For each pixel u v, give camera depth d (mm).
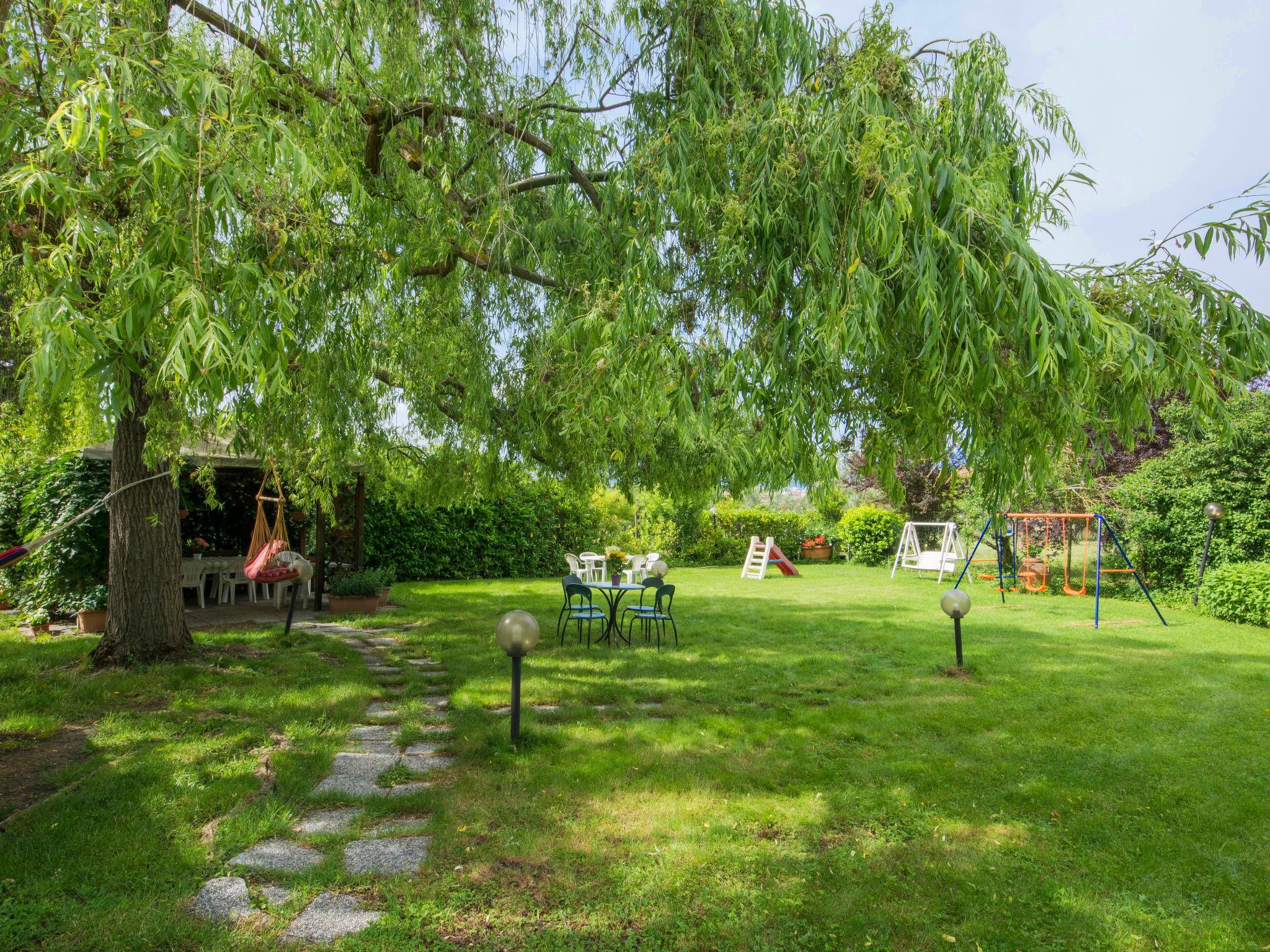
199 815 3393
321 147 3352
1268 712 5445
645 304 2994
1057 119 3564
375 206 4125
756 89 3686
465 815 3498
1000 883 2994
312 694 5582
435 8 4285
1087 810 3699
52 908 2590
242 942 2443
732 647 7957
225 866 2951
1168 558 11719
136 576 6207
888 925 2682
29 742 4387
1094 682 6344
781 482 3674
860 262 2656
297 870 2936
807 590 14016
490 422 6133
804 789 3938
